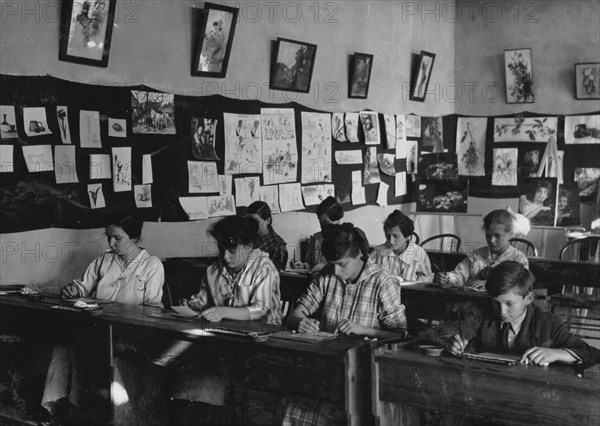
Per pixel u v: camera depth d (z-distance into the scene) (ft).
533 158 35.70
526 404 10.23
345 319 13.61
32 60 19.63
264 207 23.20
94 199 21.18
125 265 16.83
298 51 27.58
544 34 35.37
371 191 32.04
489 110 36.73
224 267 15.16
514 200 36.19
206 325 13.70
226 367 12.68
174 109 23.39
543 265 23.40
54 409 16.31
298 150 28.12
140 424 14.69
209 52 24.17
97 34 20.88
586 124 34.58
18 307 15.76
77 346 14.76
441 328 12.11
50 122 20.08
